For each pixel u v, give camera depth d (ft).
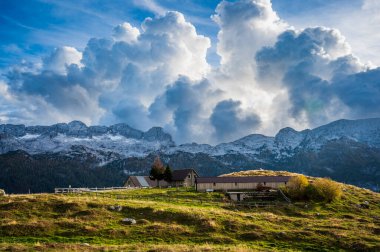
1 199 241.76
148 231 191.11
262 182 393.91
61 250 147.02
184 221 215.10
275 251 168.04
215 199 330.34
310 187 333.83
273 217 237.45
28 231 182.39
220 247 162.40
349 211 302.04
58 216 212.84
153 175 484.74
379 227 228.63
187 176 484.33
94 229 188.14
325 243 185.47
